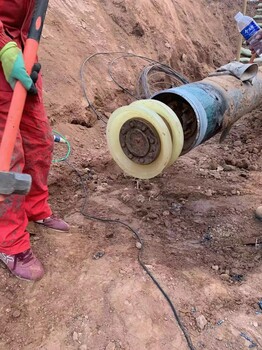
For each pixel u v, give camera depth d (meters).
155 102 2.83
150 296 2.63
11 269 2.75
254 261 3.06
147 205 3.66
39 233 3.14
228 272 2.93
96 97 5.42
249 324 2.54
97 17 6.35
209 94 3.40
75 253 2.98
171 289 2.70
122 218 3.44
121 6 6.79
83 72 5.43
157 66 6.52
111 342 2.38
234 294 2.74
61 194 3.78
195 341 2.41
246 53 8.34
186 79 6.98
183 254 3.07
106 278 2.75
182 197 3.83
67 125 4.70
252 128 5.63
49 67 5.01
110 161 4.34
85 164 4.24
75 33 5.79
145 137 2.79
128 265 2.87
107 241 3.14
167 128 2.72
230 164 4.61
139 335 2.42
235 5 10.70
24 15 2.54
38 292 2.68
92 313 2.53
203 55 8.47
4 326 2.48
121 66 6.05
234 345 2.41
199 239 3.27
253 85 4.19
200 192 3.90
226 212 3.61
